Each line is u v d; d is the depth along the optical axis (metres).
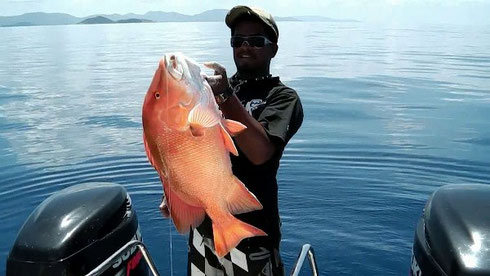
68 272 2.87
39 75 20.33
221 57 24.02
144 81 18.08
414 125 10.44
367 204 6.38
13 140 9.93
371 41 37.41
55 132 10.56
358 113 11.70
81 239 2.93
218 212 1.94
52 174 7.82
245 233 1.97
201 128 1.84
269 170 2.54
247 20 2.53
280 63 22.28
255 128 2.11
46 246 2.86
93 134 10.30
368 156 8.25
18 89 16.73
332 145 8.84
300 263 2.58
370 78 17.62
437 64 21.88
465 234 2.47
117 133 10.36
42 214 3.04
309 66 21.20
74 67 22.89
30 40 46.56
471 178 7.36
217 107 1.89
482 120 10.91
